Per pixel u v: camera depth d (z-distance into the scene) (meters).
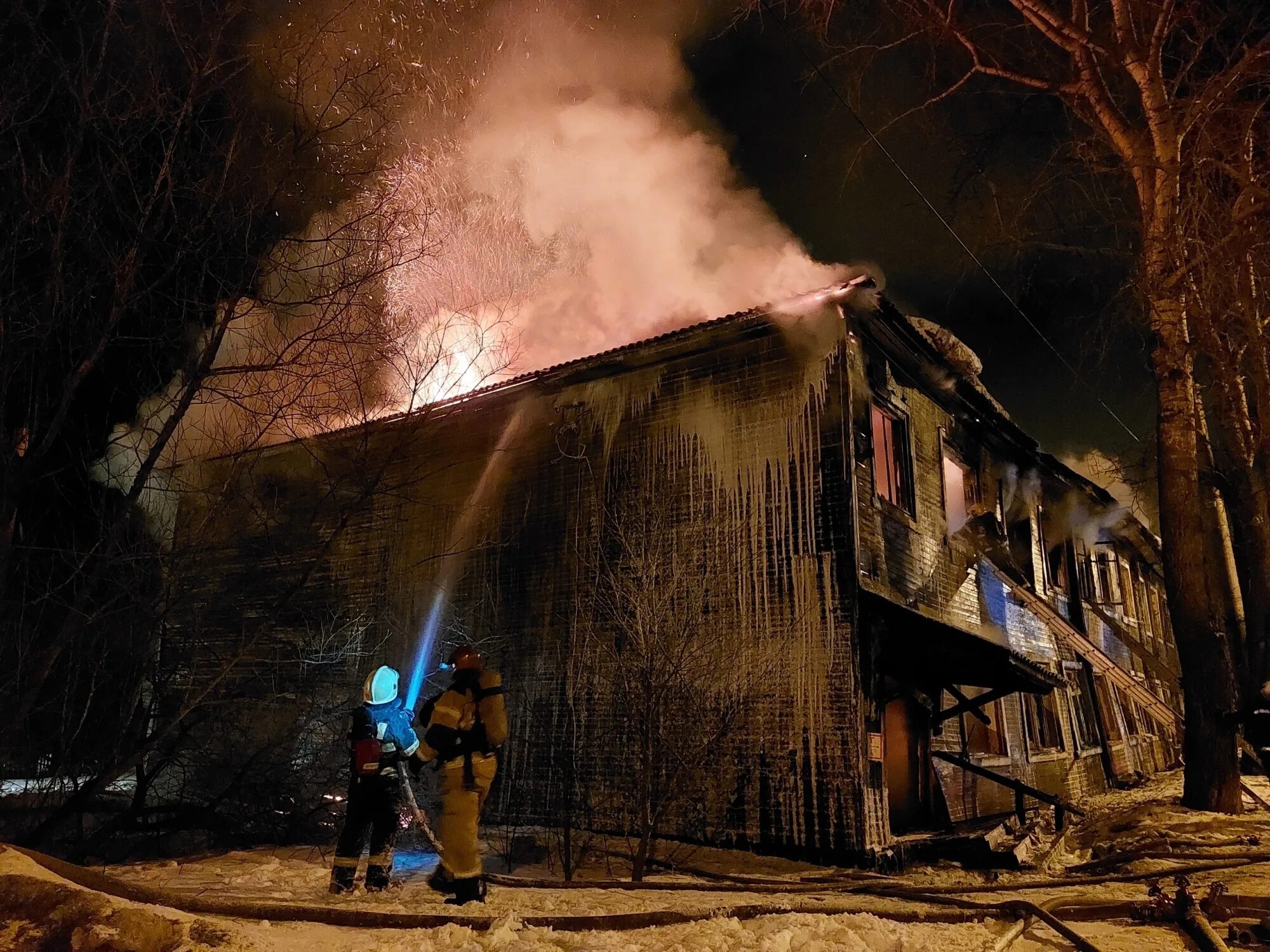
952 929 5.13
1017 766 13.56
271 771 10.18
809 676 9.28
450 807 5.37
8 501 6.61
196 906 4.35
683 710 8.26
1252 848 8.55
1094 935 5.20
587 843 8.83
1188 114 12.09
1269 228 12.38
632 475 11.16
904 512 11.19
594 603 10.20
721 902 5.68
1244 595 16.09
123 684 8.03
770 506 10.02
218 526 8.90
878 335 11.10
